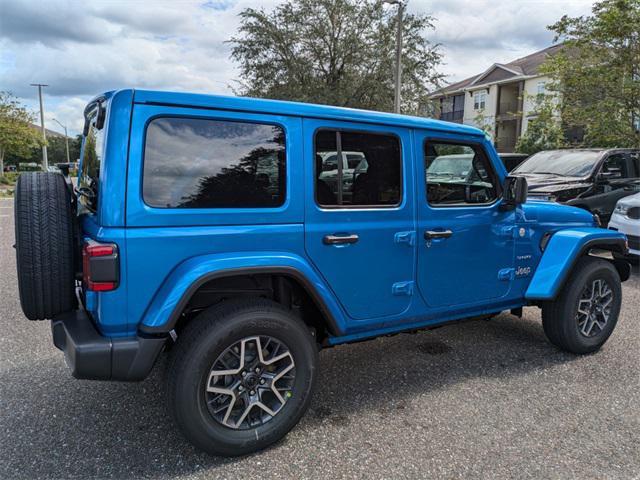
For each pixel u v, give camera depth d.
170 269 2.42
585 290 4.05
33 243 2.45
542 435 2.90
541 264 3.94
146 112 2.35
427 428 2.97
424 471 2.55
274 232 2.67
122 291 2.33
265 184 2.66
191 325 2.54
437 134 3.32
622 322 4.99
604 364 3.94
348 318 3.02
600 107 13.87
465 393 3.43
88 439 2.80
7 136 28.73
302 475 2.51
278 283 2.87
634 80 13.35
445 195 3.39
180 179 2.43
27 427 2.91
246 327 2.56
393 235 3.11
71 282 2.56
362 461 2.64
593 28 13.80
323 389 3.50
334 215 2.87
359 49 21.70
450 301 3.47
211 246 2.50
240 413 2.66
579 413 3.16
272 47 22.09
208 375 2.50
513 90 37.53
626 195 8.64
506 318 5.12
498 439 2.86
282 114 2.69
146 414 3.07
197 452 2.69
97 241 2.31
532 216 3.89
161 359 3.75
